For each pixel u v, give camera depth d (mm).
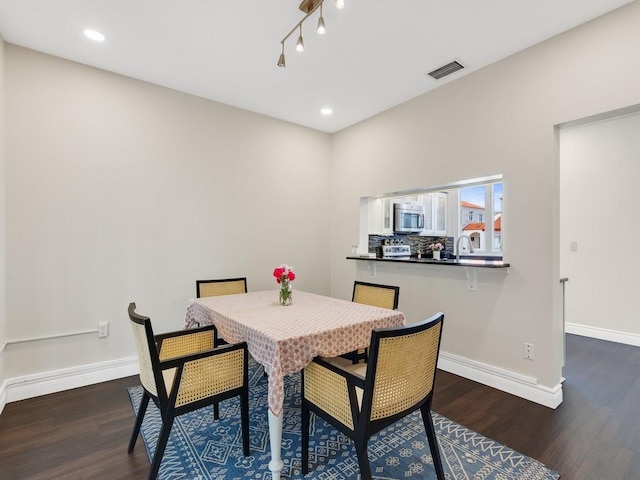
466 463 1736
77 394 2529
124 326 2869
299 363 1654
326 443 1918
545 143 2367
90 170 2717
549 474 1650
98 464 1738
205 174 3326
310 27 2221
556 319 2416
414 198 4586
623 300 3818
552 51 2326
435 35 2303
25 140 2455
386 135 3611
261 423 2129
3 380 2340
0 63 2262
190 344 2115
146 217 2984
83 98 2689
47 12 2068
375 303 2738
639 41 1962
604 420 2160
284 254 3924
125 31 2268
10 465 1724
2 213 2312
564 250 4238
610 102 2068
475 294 2801
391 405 1429
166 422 1559
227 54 2557
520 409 2305
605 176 3939
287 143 3951
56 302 2578
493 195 4020
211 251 3365
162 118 3070
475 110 2789
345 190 4148
